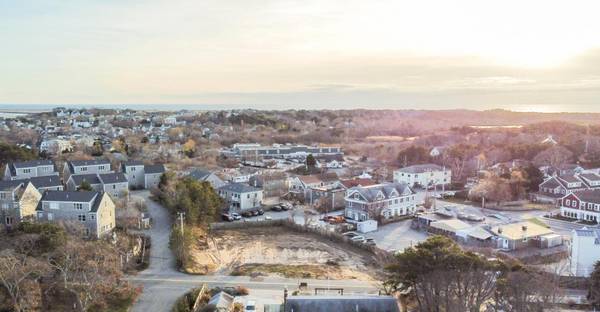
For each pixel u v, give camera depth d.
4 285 54.00
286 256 83.06
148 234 89.06
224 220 105.19
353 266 78.19
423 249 52.69
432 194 132.00
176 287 66.31
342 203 115.31
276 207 114.19
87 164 125.25
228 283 68.62
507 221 100.75
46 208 83.88
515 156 164.75
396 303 52.19
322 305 51.62
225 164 169.12
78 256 59.88
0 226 77.25
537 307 49.59
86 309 55.22
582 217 103.69
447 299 50.31
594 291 58.94
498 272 52.91
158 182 129.62
